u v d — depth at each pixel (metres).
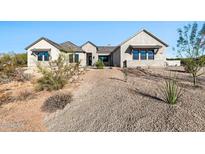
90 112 8.27
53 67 13.12
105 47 47.06
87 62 44.50
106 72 20.66
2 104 10.05
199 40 12.09
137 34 29.88
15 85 13.98
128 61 29.59
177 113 7.29
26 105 9.80
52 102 9.45
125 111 7.88
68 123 7.59
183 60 12.95
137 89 11.16
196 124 6.47
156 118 7.01
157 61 29.72
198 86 12.28
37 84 12.95
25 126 7.61
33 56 31.52
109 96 10.01
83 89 12.00
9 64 16.52
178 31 12.32
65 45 38.56
